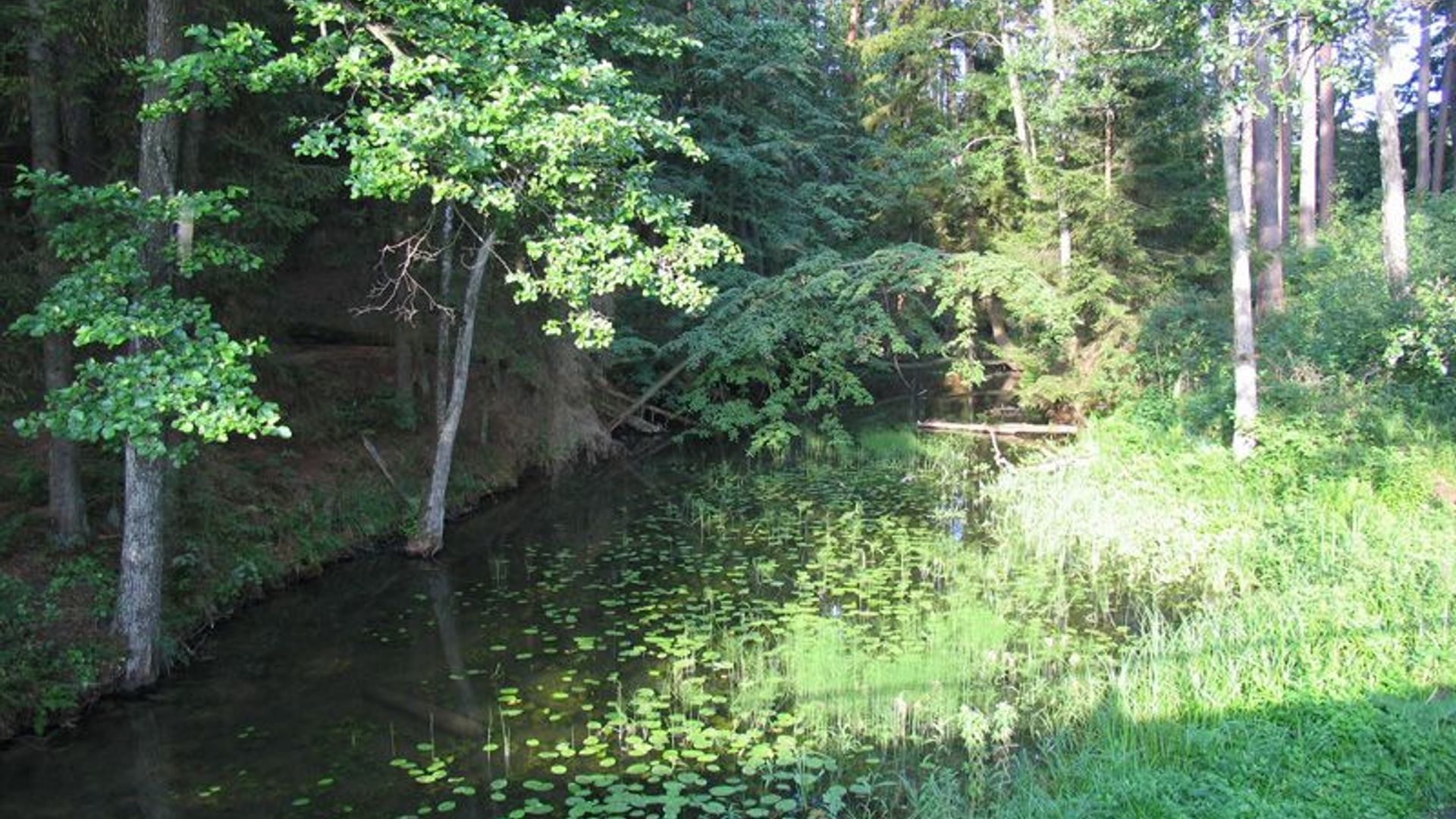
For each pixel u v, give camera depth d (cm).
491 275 1508
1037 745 625
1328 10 1045
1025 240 1975
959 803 545
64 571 784
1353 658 668
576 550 1173
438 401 1276
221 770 615
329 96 1102
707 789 577
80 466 854
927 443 2006
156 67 655
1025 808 520
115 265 630
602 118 757
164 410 603
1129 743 591
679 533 1259
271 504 1061
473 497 1391
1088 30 1387
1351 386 1314
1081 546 1106
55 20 720
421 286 1313
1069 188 1786
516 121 784
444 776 600
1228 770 541
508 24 796
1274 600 800
